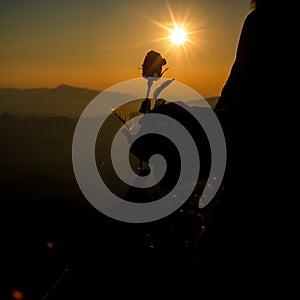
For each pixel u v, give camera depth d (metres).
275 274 1.67
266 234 1.76
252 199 1.87
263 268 1.70
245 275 1.73
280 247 1.70
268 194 1.83
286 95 1.98
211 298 1.80
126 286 2.28
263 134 1.98
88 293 2.41
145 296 2.15
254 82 2.17
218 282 1.80
